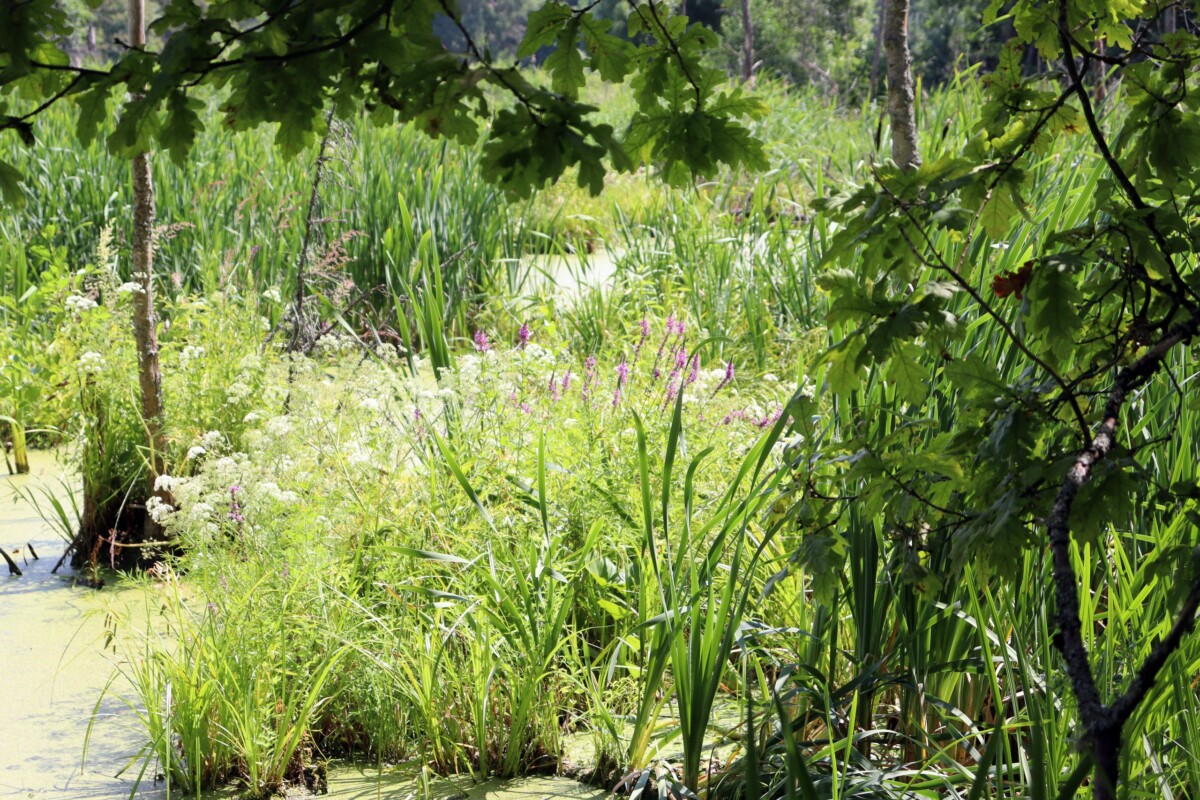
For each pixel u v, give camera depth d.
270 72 1.56
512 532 3.83
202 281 6.52
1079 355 2.22
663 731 3.28
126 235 7.55
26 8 1.53
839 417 3.10
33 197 7.80
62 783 3.18
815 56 26.27
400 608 3.51
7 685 3.74
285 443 4.04
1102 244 2.13
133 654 3.91
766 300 6.75
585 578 3.74
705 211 8.35
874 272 2.11
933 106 7.71
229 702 3.15
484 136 9.29
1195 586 1.49
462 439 4.18
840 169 7.98
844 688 2.93
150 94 1.51
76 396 5.64
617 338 6.60
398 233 7.66
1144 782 2.42
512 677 3.28
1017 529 1.93
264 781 3.15
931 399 2.97
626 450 4.04
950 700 3.05
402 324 5.52
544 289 7.82
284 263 7.59
